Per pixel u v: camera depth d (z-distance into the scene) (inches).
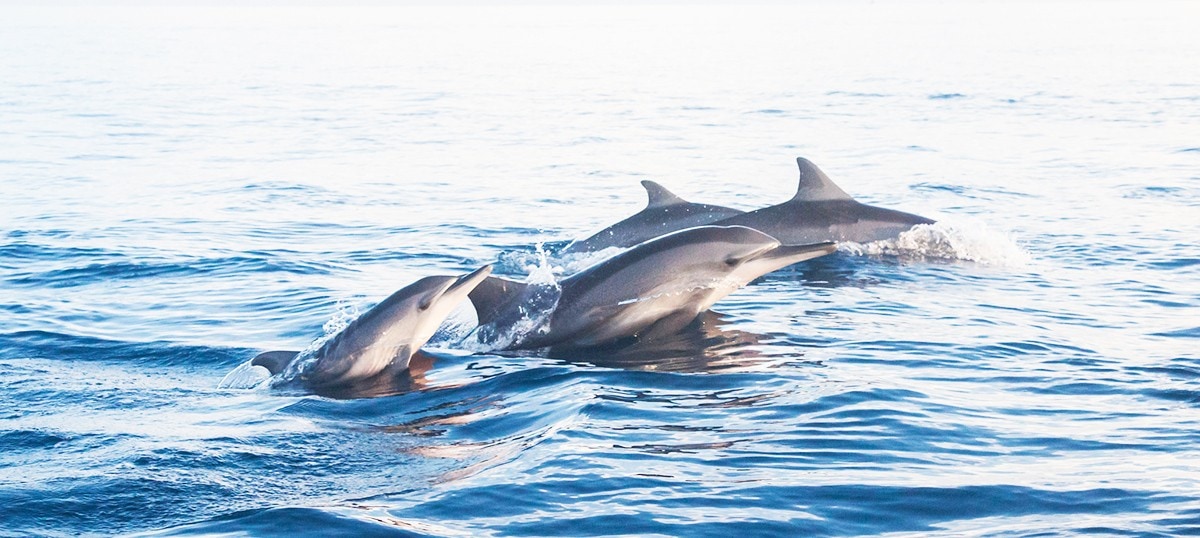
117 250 687.7
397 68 3176.7
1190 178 991.0
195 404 372.5
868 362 410.3
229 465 305.9
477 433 336.5
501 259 667.4
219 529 261.3
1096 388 373.7
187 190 1015.0
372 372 405.4
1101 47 3592.5
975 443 316.2
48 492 285.4
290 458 311.7
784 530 257.0
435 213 863.1
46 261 653.9
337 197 960.3
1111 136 1360.7
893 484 282.7
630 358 422.6
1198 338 447.5
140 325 491.8
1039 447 312.5
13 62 3467.0
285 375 406.3
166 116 1828.2
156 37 5890.8
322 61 3590.1
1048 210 833.5
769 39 4859.7
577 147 1354.6
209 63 3491.6
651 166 1173.7
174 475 297.6
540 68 3075.8
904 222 655.1
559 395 371.2
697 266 451.5
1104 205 850.1
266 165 1208.8
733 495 276.5
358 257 674.8
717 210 655.8
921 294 538.3
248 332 479.2
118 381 403.9
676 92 2210.9
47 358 435.8
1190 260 625.3
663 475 290.7
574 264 641.0
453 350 442.6
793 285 559.8
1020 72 2578.7
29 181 1087.6
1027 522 259.0
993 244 645.9
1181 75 2365.9
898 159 1199.6
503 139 1451.8
